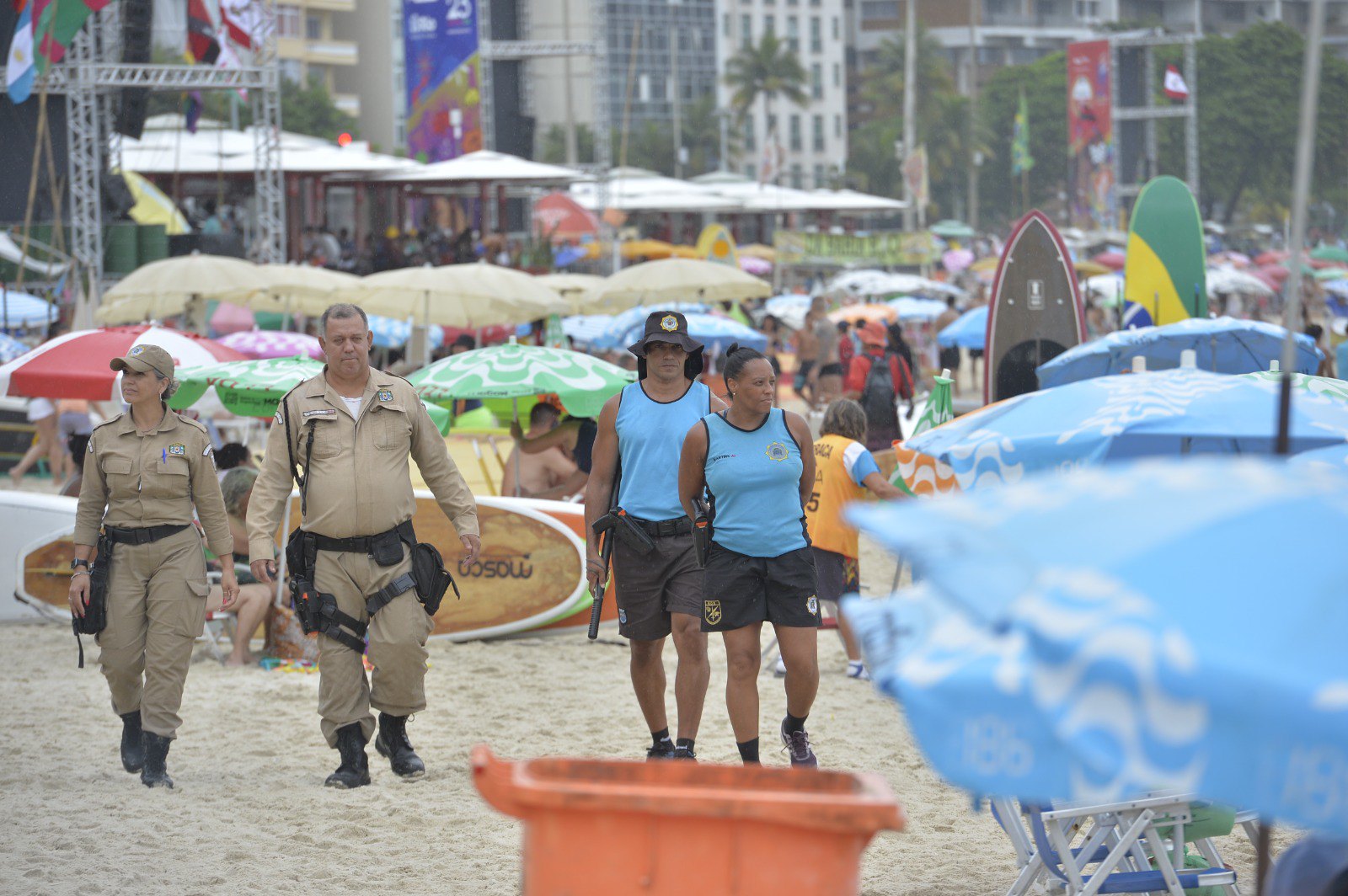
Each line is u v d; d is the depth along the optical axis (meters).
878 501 31.41
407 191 159.00
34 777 24.52
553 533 37.62
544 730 28.02
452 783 24.23
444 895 18.91
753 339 74.94
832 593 32.22
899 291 142.75
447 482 24.11
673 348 23.47
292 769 25.23
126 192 96.44
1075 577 7.96
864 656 9.28
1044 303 49.03
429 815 22.45
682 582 23.11
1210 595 7.80
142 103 96.31
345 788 23.88
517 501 37.78
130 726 24.77
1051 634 7.73
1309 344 38.03
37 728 28.17
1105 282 146.38
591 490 24.03
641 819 10.55
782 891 10.50
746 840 10.52
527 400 51.12
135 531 23.59
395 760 24.62
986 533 8.44
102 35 96.00
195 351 37.59
